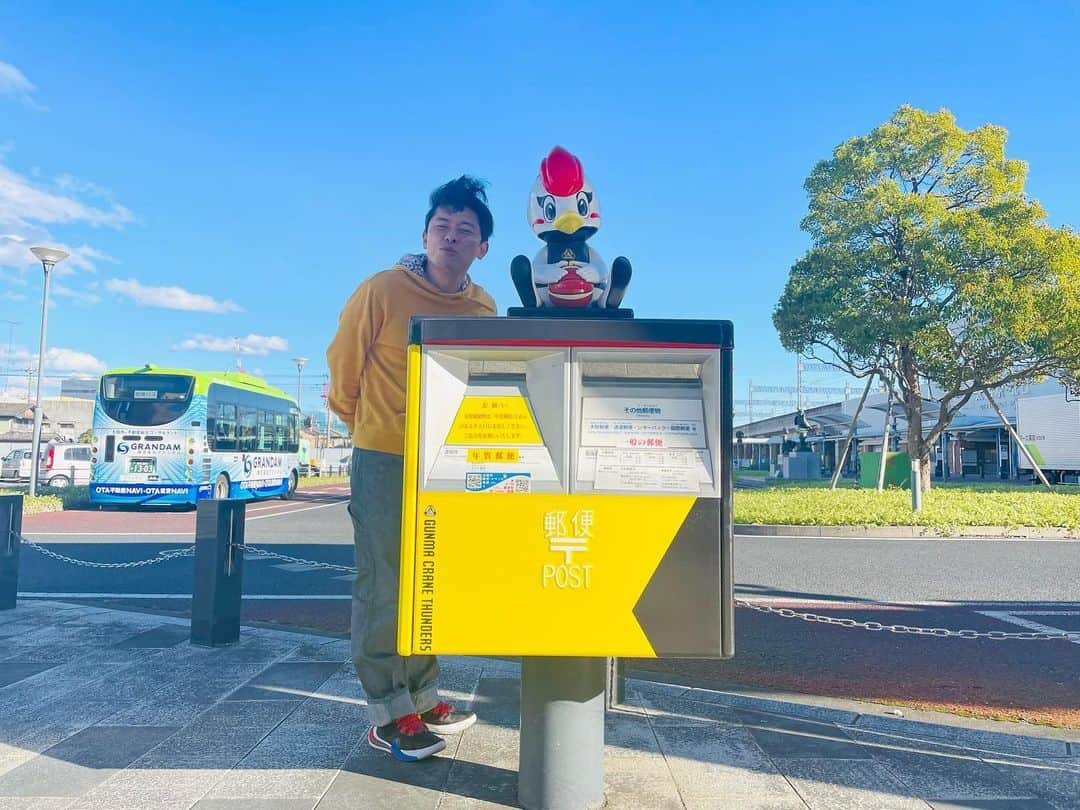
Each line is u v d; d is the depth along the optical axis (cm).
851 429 1992
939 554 991
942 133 1659
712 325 243
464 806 272
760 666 491
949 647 543
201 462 1664
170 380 1664
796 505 1400
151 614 614
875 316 1623
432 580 238
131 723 358
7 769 304
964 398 1720
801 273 1825
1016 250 1475
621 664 395
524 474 240
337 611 650
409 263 341
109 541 1127
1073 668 490
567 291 288
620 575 238
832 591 741
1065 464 2645
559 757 262
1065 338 1436
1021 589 752
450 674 448
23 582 807
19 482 2930
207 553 510
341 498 2353
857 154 1727
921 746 342
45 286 1780
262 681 426
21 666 457
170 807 270
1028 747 342
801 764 317
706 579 238
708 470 242
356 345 323
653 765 313
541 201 297
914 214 1612
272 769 304
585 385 251
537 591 237
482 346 244
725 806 276
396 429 316
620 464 242
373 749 325
